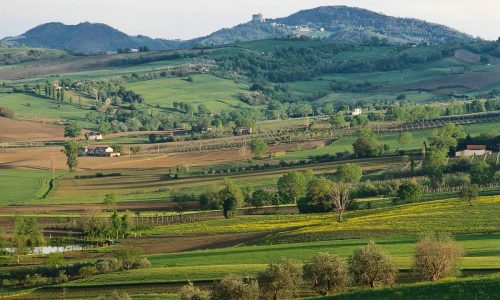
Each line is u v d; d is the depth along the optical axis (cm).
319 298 8438
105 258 14850
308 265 10031
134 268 13638
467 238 13825
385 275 9894
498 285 7600
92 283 12488
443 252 10006
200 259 13788
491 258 11531
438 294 7675
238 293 9519
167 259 14200
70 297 11900
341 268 9900
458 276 10156
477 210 16812
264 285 9850
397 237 14438
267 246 14588
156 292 11494
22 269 14500
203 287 11400
